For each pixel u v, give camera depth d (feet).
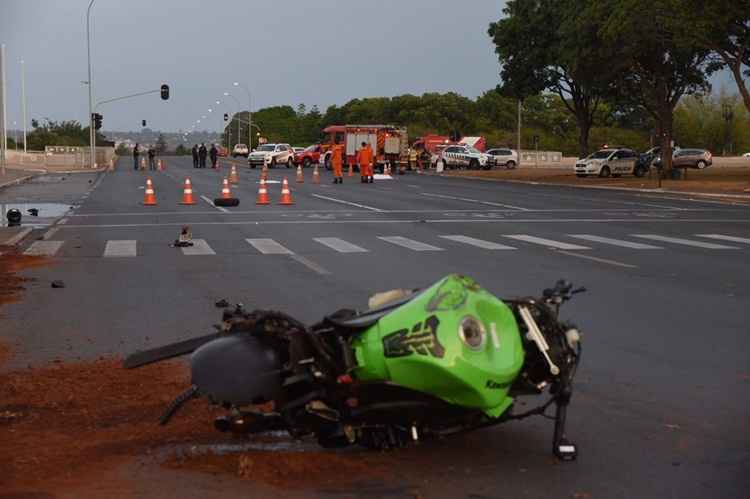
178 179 185.06
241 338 18.65
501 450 21.29
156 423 22.89
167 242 69.51
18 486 18.54
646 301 42.34
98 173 221.25
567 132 414.41
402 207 107.14
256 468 19.60
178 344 20.72
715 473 19.98
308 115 549.13
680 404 25.43
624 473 19.90
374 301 20.54
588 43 167.32
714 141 371.56
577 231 78.54
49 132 467.11
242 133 566.77
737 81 145.69
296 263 56.54
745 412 24.68
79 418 23.38
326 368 18.56
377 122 441.27
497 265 55.31
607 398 25.99
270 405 23.65
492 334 18.67
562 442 20.62
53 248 65.67
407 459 20.48
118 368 28.89
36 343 33.22
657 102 179.01
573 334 20.63
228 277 50.55
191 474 19.36
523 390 20.33
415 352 17.74
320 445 20.70
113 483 18.79
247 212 99.09
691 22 139.44
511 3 200.03
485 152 271.08
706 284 47.83
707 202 121.29
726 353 31.68
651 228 81.97
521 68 200.85
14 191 142.20
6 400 25.12
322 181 177.58
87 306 41.32
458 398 18.17
